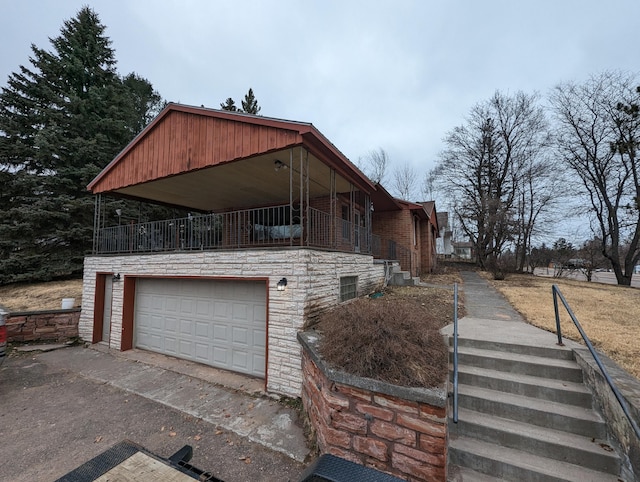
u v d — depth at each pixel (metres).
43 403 4.48
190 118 6.38
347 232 9.91
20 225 11.94
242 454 3.25
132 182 7.30
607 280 20.50
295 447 3.36
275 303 4.86
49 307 8.98
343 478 1.42
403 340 3.09
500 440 2.93
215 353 5.93
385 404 2.74
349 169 6.71
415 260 13.62
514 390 3.39
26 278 12.08
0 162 12.79
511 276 13.37
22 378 5.44
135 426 3.83
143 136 7.11
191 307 6.33
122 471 1.57
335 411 3.00
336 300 5.80
